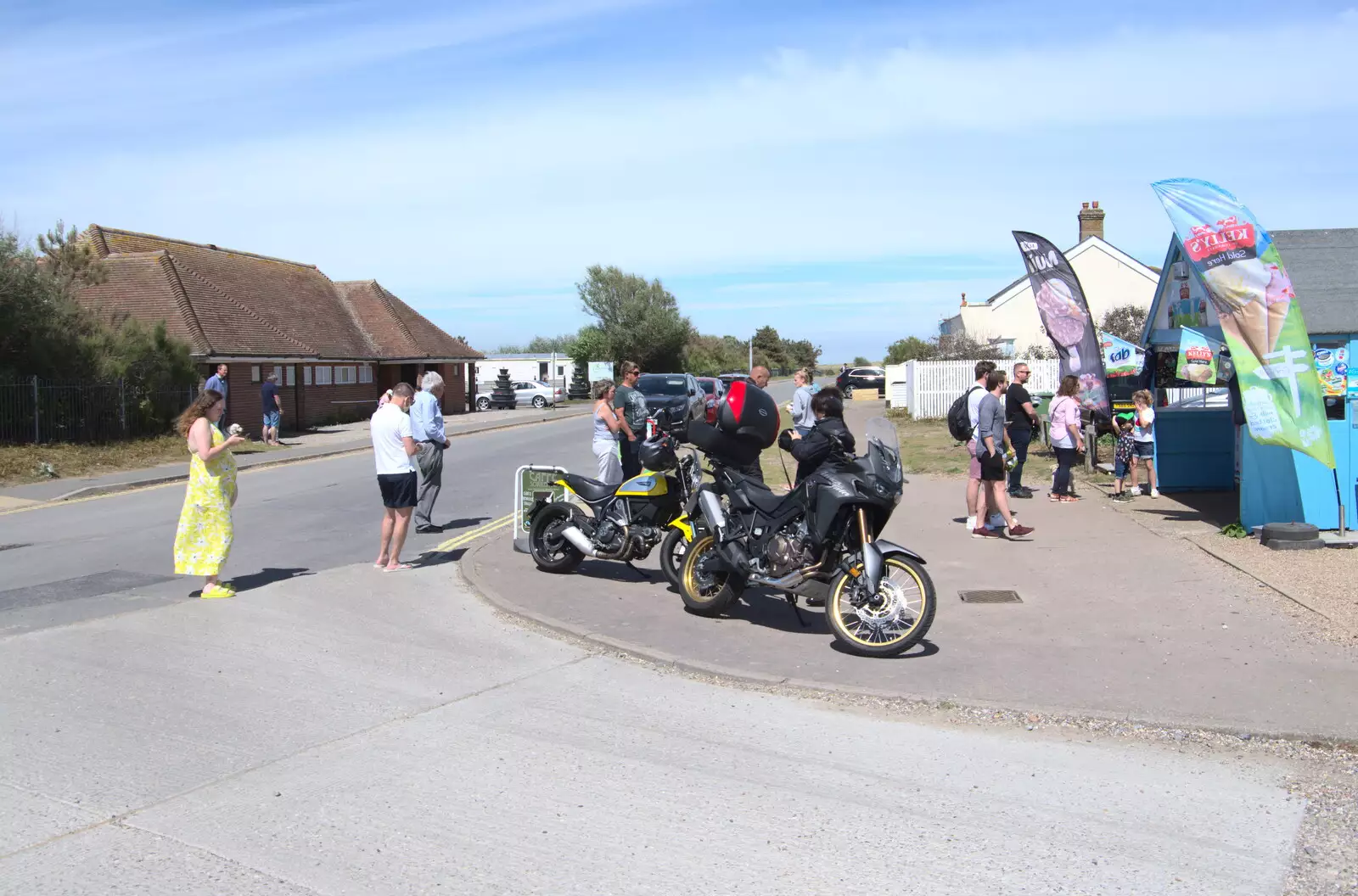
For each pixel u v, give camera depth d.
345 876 3.90
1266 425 9.34
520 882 3.86
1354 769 5.06
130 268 31.86
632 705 6.08
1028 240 14.44
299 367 34.81
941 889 3.81
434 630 7.80
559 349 87.56
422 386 12.32
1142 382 14.59
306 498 15.62
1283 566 9.05
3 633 7.53
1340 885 3.86
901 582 7.23
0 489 17.53
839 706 6.09
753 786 4.83
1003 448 10.88
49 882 3.84
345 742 5.39
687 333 77.50
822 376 104.69
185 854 4.08
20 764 5.03
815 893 3.79
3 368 22.23
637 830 4.32
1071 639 7.17
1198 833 4.32
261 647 7.21
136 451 22.44
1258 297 9.27
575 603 8.45
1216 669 6.40
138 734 5.47
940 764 5.12
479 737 5.48
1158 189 9.57
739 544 7.67
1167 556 9.73
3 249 22.27
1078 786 4.85
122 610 8.28
